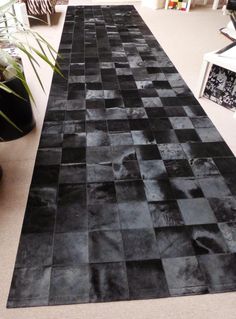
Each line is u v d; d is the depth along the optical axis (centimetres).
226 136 181
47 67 257
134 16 407
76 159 160
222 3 467
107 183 146
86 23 373
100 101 212
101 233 123
